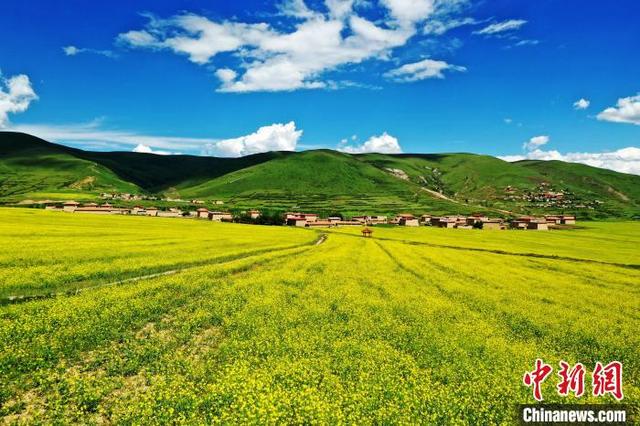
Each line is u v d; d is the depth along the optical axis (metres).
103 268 37.78
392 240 112.06
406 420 13.38
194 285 33.53
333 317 26.42
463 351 20.47
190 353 19.47
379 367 17.98
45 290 29.66
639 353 22.02
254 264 51.41
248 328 22.59
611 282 49.72
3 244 51.06
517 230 171.00
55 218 115.56
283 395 14.52
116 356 18.03
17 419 13.02
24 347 17.78
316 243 93.69
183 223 138.00
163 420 12.89
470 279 47.34
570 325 27.16
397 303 31.45
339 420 13.05
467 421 13.66
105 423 13.34
